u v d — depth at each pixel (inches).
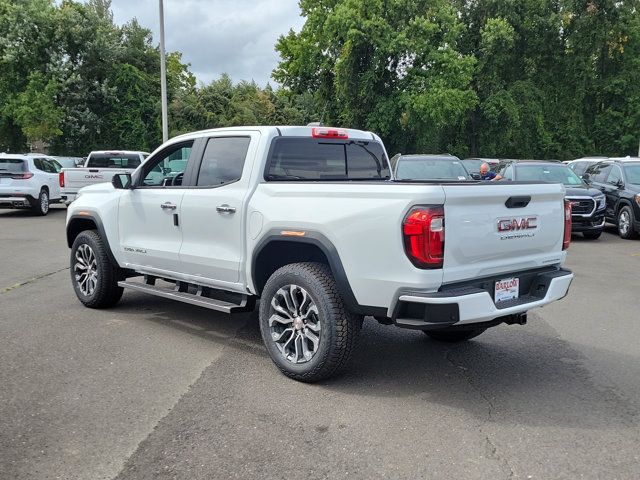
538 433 148.5
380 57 1371.8
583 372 194.2
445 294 155.9
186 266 223.5
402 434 147.4
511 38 1473.9
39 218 695.7
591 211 542.9
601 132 1679.4
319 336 174.9
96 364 195.6
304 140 214.1
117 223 254.5
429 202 154.7
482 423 154.3
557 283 183.0
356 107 1471.5
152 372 189.0
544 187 183.2
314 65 1514.5
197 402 165.6
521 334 239.5
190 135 232.2
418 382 183.8
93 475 126.9
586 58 1610.5
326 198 175.0
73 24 1386.6
